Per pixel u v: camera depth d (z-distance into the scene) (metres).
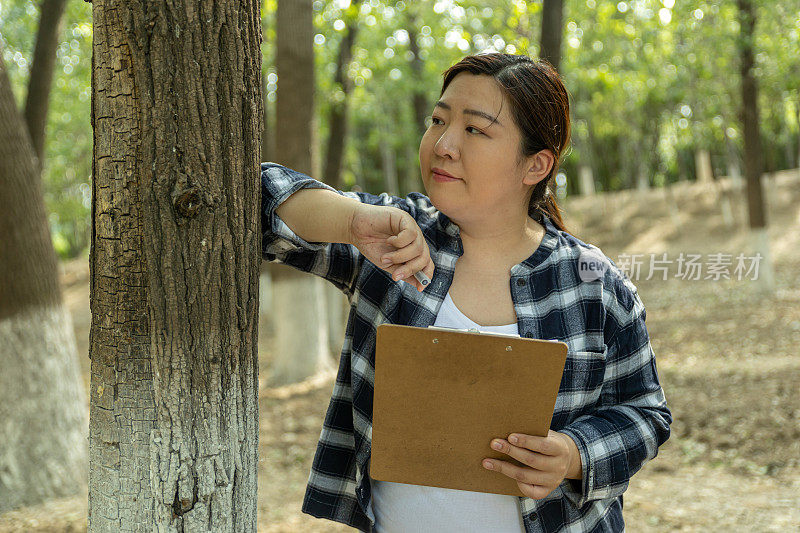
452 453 1.29
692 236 20.91
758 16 12.77
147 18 1.21
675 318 12.27
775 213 20.98
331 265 1.51
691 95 18.23
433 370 1.21
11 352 4.29
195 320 1.27
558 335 1.42
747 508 4.59
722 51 14.10
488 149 1.32
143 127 1.23
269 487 5.40
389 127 23.09
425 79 16.77
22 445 4.30
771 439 5.81
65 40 11.73
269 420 7.11
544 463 1.26
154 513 1.28
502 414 1.25
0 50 4.21
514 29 8.42
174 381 1.27
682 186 25.62
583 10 13.81
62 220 24.23
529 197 1.48
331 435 1.53
